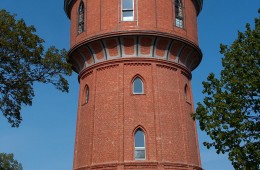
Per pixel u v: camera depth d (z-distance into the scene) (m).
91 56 28.86
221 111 19.03
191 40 29.59
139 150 25.67
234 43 20.28
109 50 27.98
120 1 28.34
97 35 27.53
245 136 18.44
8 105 21.14
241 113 18.84
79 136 28.53
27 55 20.06
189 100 29.80
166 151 25.70
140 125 26.09
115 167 24.91
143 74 27.44
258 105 18.91
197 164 28.05
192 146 27.86
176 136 26.66
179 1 30.25
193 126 29.12
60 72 21.69
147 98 26.86
